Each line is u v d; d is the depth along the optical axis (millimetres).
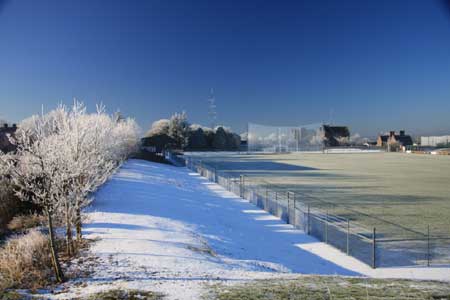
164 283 8000
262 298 6926
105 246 11133
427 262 11977
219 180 33938
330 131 133625
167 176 36969
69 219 10281
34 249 10266
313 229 16500
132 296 7098
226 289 7516
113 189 22938
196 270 9273
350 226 16953
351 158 74562
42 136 9398
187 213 18578
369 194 26938
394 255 12750
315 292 7285
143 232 13188
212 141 107125
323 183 33500
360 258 12508
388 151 106188
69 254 10219
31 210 15820
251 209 21703
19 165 11172
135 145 49062
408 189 29547
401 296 7020
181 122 96188
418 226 17016
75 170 9578
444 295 7156
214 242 13773
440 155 84375
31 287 7867
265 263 11633
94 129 11500
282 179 36906
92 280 8281
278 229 16781
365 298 6875
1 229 13703
